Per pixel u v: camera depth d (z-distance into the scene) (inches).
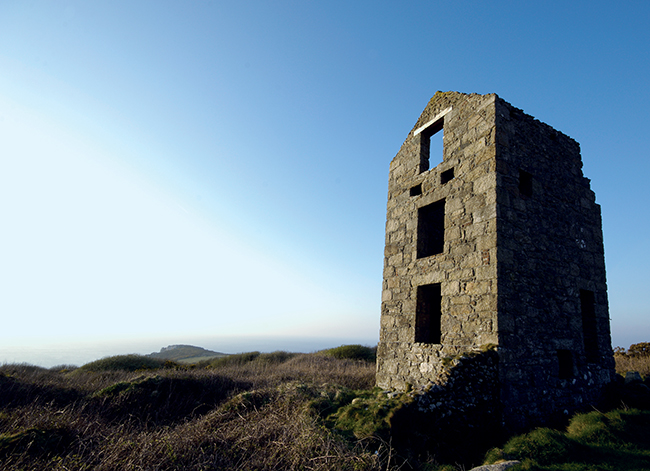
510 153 288.4
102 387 370.9
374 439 188.5
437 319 342.6
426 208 348.2
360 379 392.8
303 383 304.3
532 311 265.9
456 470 182.4
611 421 225.6
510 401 233.9
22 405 286.4
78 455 169.6
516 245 269.9
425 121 368.2
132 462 157.1
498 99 293.1
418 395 230.1
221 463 161.5
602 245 342.6
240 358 856.9
